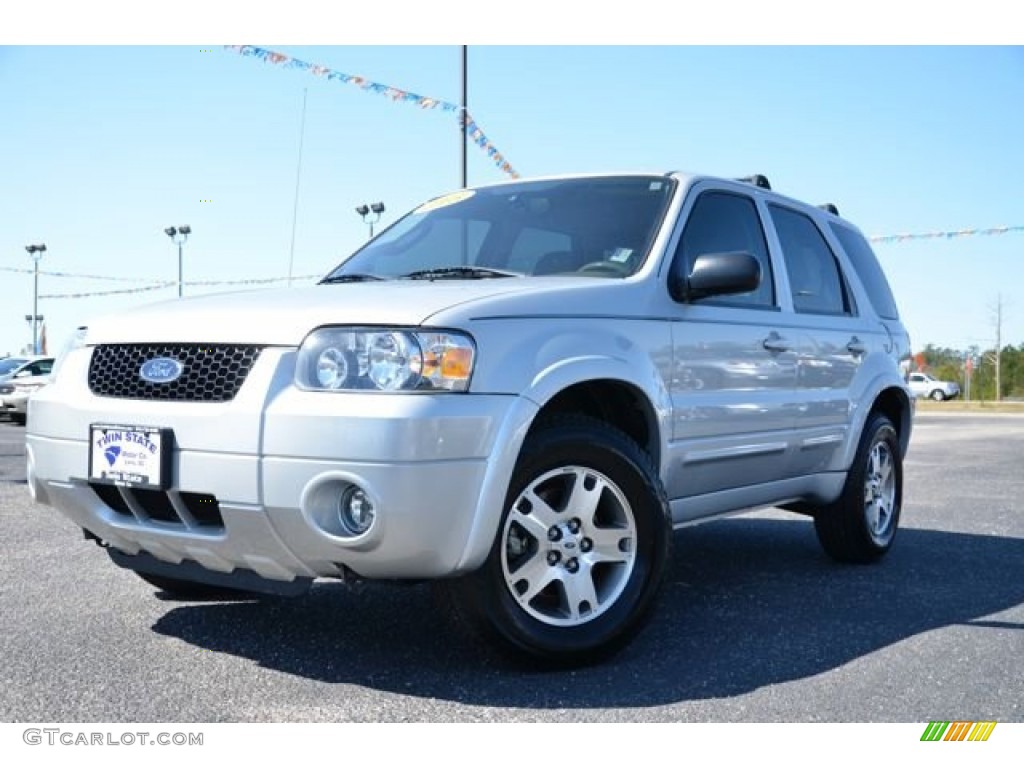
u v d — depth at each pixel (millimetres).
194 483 3008
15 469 9273
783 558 5352
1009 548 5699
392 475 2816
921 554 5504
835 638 3719
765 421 4262
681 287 3854
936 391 53594
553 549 3260
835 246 5234
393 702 2973
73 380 3406
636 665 3355
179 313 3299
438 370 2928
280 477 2889
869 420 5207
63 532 5652
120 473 3158
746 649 3559
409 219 4664
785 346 4402
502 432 3004
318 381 2938
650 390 3572
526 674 3242
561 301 3377
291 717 2848
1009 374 56812
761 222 4570
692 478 3902
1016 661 3445
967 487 8797
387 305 3049
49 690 3035
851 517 5039
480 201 4512
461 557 2961
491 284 3459
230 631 3680
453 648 3500
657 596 3439
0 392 18094
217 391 3061
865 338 5148
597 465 3326
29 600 4094
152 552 3328
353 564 2936
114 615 3879
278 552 2992
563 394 3525
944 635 3770
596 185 4312
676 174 4242
